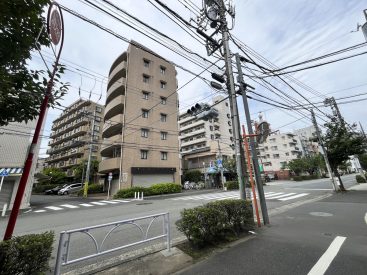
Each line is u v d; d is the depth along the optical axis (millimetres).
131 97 23375
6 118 2658
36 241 2615
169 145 25359
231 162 31688
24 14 2254
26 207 14578
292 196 13266
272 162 56375
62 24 2846
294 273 3070
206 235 4184
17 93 2492
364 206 8258
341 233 4898
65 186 31641
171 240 4965
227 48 6945
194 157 41125
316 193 14406
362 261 3381
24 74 2484
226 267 3336
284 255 3717
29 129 15625
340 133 15227
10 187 14680
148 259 3727
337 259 3477
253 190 5898
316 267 3230
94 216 9367
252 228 5406
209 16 6719
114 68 28000
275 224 5969
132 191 19188
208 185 32844
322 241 4391
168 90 27219
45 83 2646
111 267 3479
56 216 9898
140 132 23172
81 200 18797
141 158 22562
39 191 34562
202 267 3373
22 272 2521
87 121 37625
